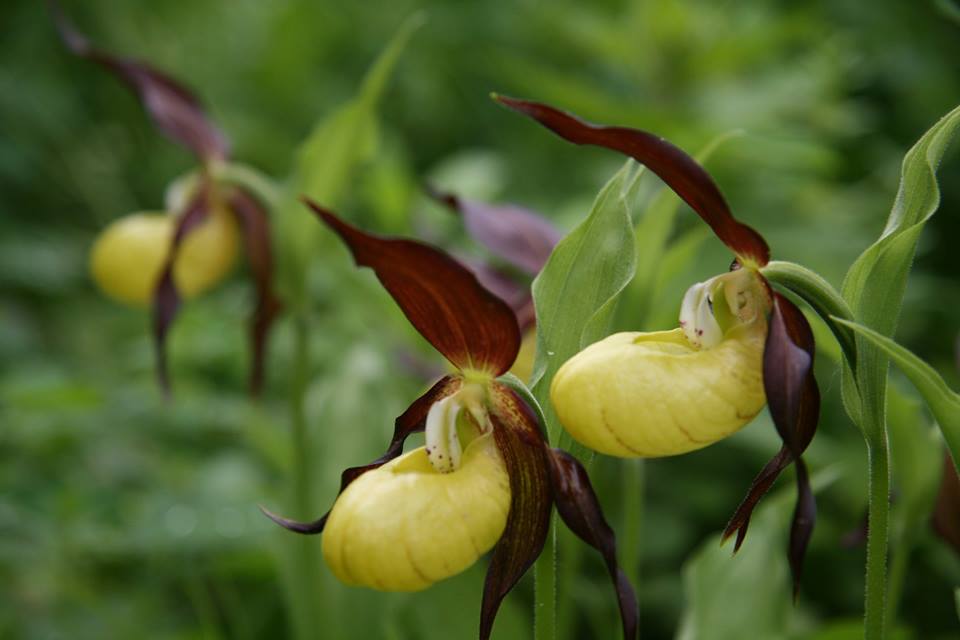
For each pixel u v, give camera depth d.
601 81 1.27
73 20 1.40
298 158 0.69
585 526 0.50
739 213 0.93
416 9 1.42
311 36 1.42
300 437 0.70
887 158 1.05
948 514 0.57
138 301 0.81
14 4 1.38
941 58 1.11
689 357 0.50
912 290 0.87
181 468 0.88
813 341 0.50
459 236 0.97
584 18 1.04
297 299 0.70
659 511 0.84
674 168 0.49
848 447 0.79
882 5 1.12
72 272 1.26
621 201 0.52
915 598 0.79
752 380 0.50
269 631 0.79
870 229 0.96
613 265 0.52
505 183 1.17
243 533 0.76
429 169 1.39
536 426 0.50
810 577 0.82
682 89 1.03
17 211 1.36
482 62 1.36
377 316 0.80
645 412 0.49
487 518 0.50
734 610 0.61
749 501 0.51
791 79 0.99
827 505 0.81
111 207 1.39
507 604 0.62
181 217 0.75
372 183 0.94
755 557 0.62
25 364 1.09
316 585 0.69
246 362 1.01
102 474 0.86
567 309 0.52
